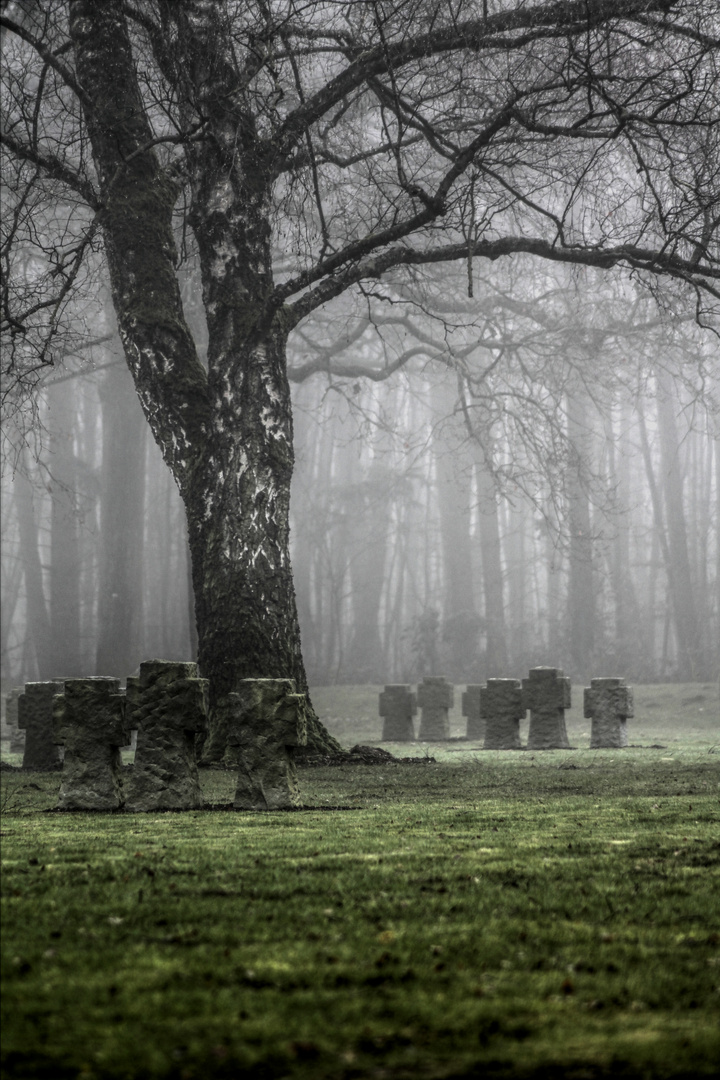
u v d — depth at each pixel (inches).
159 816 400.2
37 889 236.1
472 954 182.2
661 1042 142.2
